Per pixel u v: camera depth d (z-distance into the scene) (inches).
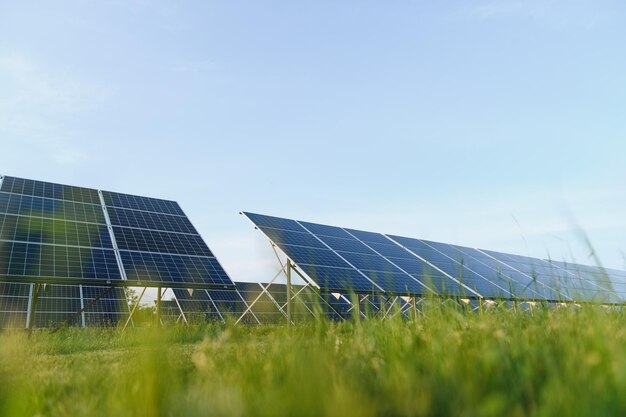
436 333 123.1
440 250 984.9
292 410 65.1
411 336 125.6
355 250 860.0
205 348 131.0
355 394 64.0
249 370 105.1
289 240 767.1
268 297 1081.4
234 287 676.7
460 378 75.7
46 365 222.1
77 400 102.7
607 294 127.7
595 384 61.8
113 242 674.8
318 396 63.5
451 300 157.1
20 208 669.3
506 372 79.0
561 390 59.8
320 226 933.2
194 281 645.3
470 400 62.8
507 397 66.4
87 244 641.0
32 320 510.9
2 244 565.6
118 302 909.8
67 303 852.6
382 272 765.9
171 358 140.5
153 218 820.6
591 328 103.9
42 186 766.5
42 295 845.8
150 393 78.7
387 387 73.5
